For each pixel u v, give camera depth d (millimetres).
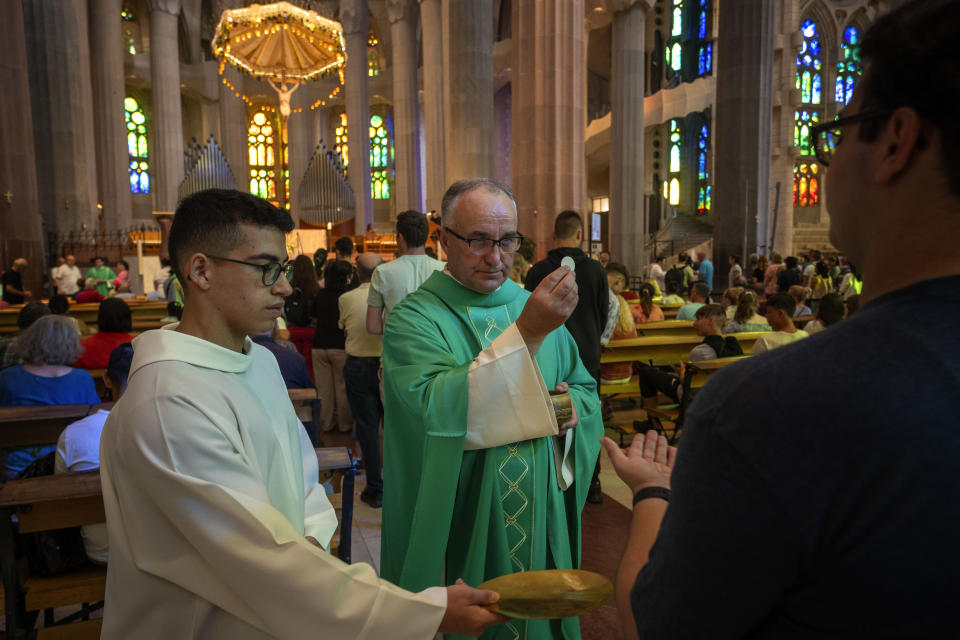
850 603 540
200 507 977
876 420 521
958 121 536
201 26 30625
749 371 604
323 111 33000
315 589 973
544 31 12156
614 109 22422
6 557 1813
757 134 13859
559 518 1746
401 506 1719
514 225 1798
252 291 1177
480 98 14609
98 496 1882
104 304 4023
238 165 30234
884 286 619
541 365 1776
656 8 29484
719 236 14234
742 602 577
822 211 27984
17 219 10766
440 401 1538
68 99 17531
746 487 559
